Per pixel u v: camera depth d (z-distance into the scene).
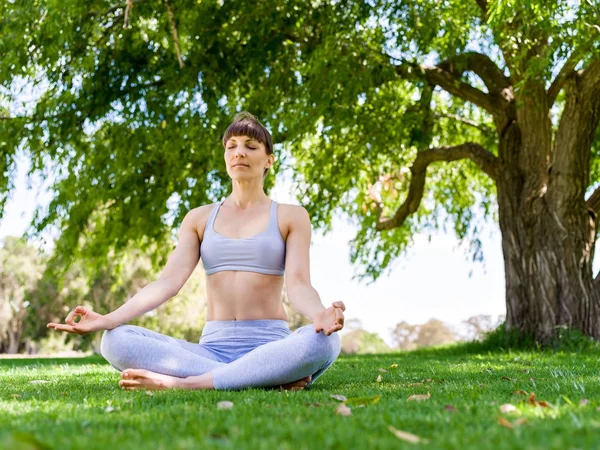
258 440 1.51
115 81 9.46
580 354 7.57
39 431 1.68
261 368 2.86
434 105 12.50
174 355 3.00
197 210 3.55
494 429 1.65
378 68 8.71
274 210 3.41
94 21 8.98
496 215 13.16
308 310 3.04
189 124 9.20
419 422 1.80
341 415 1.96
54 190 10.21
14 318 36.91
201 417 1.91
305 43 9.32
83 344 32.75
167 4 7.71
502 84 9.70
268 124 9.27
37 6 8.60
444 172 13.05
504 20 6.85
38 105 9.38
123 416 1.96
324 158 10.22
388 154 10.27
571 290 8.77
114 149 9.76
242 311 3.26
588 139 8.91
